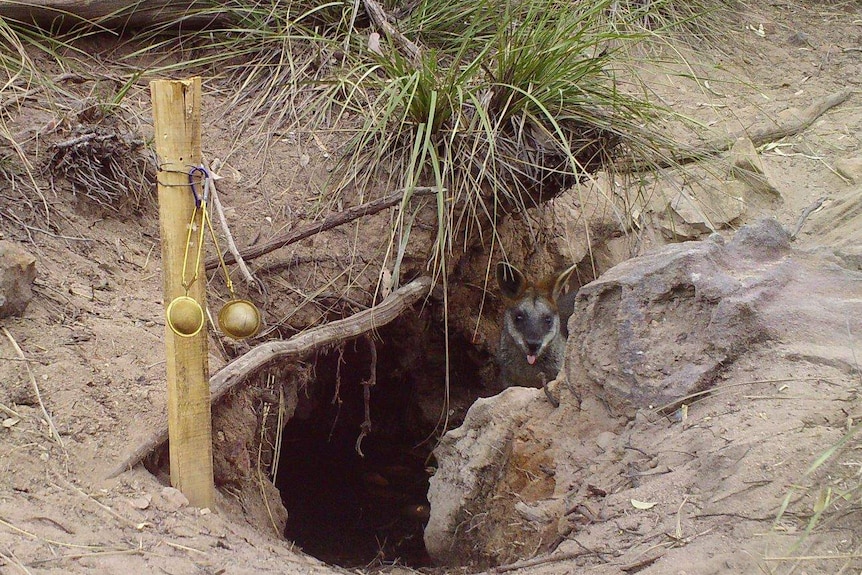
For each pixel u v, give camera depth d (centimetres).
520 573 310
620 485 346
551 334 673
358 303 540
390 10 651
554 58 550
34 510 313
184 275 321
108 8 602
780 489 287
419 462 686
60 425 359
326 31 639
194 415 341
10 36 571
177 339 331
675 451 336
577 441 391
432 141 553
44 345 397
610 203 714
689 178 682
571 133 564
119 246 495
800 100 814
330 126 595
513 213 623
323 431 693
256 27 634
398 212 557
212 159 567
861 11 984
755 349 361
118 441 361
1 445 343
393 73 564
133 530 316
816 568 254
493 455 424
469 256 658
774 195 724
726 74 839
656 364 369
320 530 573
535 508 369
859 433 294
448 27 644
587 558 306
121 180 518
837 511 270
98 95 544
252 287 523
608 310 392
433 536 449
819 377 336
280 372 488
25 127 517
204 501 349
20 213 474
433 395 729
